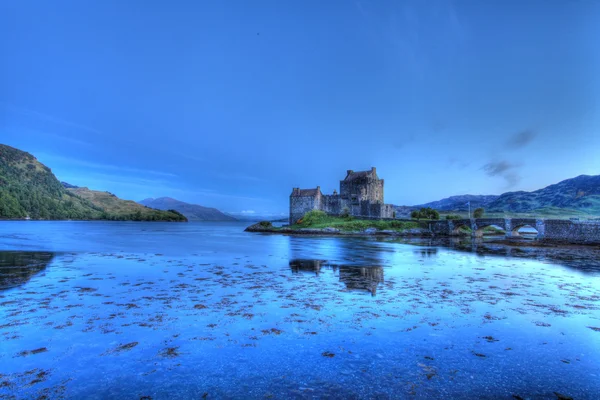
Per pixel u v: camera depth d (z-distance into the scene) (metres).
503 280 23.22
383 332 12.29
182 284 20.39
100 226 153.75
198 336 11.69
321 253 40.94
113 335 11.68
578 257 38.84
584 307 16.12
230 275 23.95
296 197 114.81
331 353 10.41
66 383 8.42
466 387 8.48
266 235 88.38
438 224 92.56
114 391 8.08
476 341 11.52
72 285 19.62
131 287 19.34
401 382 8.66
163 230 121.62
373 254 40.62
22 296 16.84
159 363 9.58
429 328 12.79
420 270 27.56
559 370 9.49
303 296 17.72
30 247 43.12
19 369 9.10
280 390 8.20
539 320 13.94
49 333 11.78
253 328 12.57
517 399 7.96
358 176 116.56
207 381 8.61
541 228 66.12
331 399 7.82
